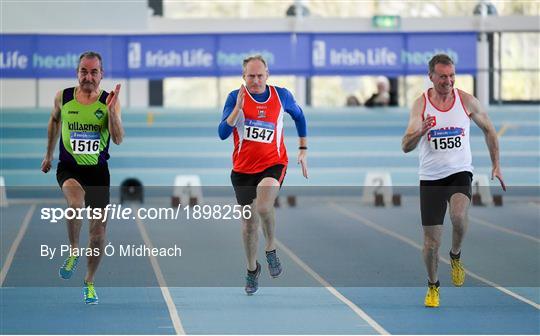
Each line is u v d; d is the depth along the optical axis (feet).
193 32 172.14
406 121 171.63
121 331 65.26
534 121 170.50
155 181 166.81
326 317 70.85
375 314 72.02
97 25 170.81
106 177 73.00
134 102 174.50
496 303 77.10
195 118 170.71
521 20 172.45
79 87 72.23
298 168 168.35
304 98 175.32
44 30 170.19
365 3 179.11
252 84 74.84
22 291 83.20
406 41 158.71
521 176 167.84
